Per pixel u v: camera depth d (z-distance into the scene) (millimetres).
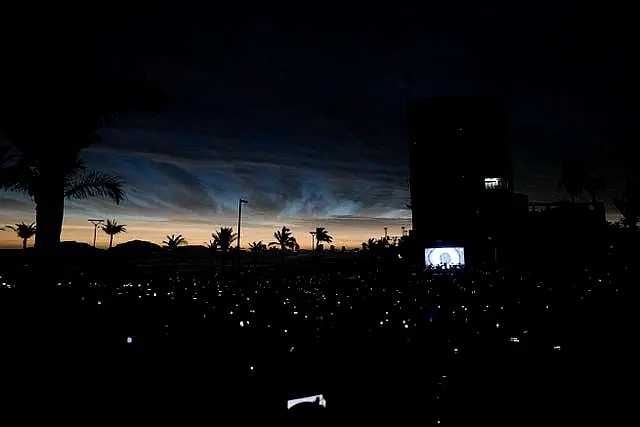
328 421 3547
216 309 14398
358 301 17062
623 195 40312
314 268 41562
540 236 39844
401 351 9086
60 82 13500
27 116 13133
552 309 14297
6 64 12680
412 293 19844
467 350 8969
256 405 5789
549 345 9195
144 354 7969
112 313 11469
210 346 9242
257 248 63969
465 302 16594
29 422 5082
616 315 12797
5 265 13484
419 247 46344
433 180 49031
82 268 18938
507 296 18203
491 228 43812
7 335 7957
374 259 46500
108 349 7949
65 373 6574
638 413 5816
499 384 6898
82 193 14828
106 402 5773
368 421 5508
